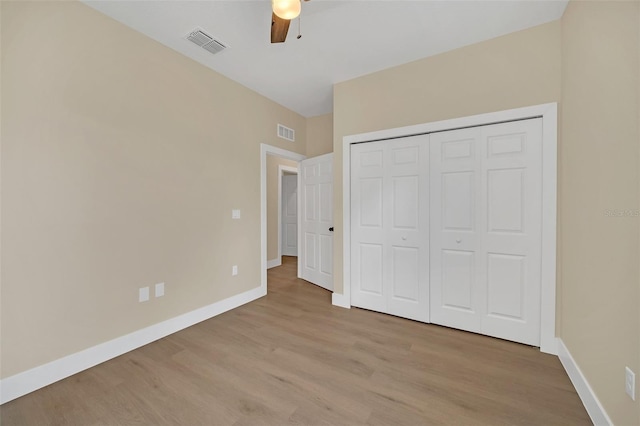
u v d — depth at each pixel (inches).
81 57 74.4
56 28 69.9
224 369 74.4
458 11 77.9
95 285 77.4
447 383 68.2
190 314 102.7
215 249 113.0
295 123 162.6
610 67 51.9
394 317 109.9
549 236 81.6
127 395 64.1
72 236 72.9
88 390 65.9
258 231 134.4
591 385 57.9
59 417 57.4
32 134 66.1
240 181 124.5
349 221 120.6
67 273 72.0
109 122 80.4
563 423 55.5
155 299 92.0
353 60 104.3
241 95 124.9
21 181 64.6
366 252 117.4
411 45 94.5
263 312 115.9
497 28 85.4
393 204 110.4
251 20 82.4
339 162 122.4
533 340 85.7
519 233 87.3
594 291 57.7
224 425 55.1
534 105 83.7
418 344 87.8
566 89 75.7
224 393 64.6
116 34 81.8
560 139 79.9
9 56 62.8
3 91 62.0
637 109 43.5
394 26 84.7
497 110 89.4
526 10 77.4
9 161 62.9
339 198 123.0
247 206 128.3
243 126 126.2
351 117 118.7
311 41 92.5
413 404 60.9
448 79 97.8
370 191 115.7
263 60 104.6
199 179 106.5
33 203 66.4
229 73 115.0
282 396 63.7
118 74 82.3
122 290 83.4
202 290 107.5
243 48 96.7
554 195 80.9
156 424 55.5
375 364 76.7
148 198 90.1
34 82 66.4
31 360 66.0
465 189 95.8
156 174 92.4
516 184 87.4
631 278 44.7
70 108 72.4
